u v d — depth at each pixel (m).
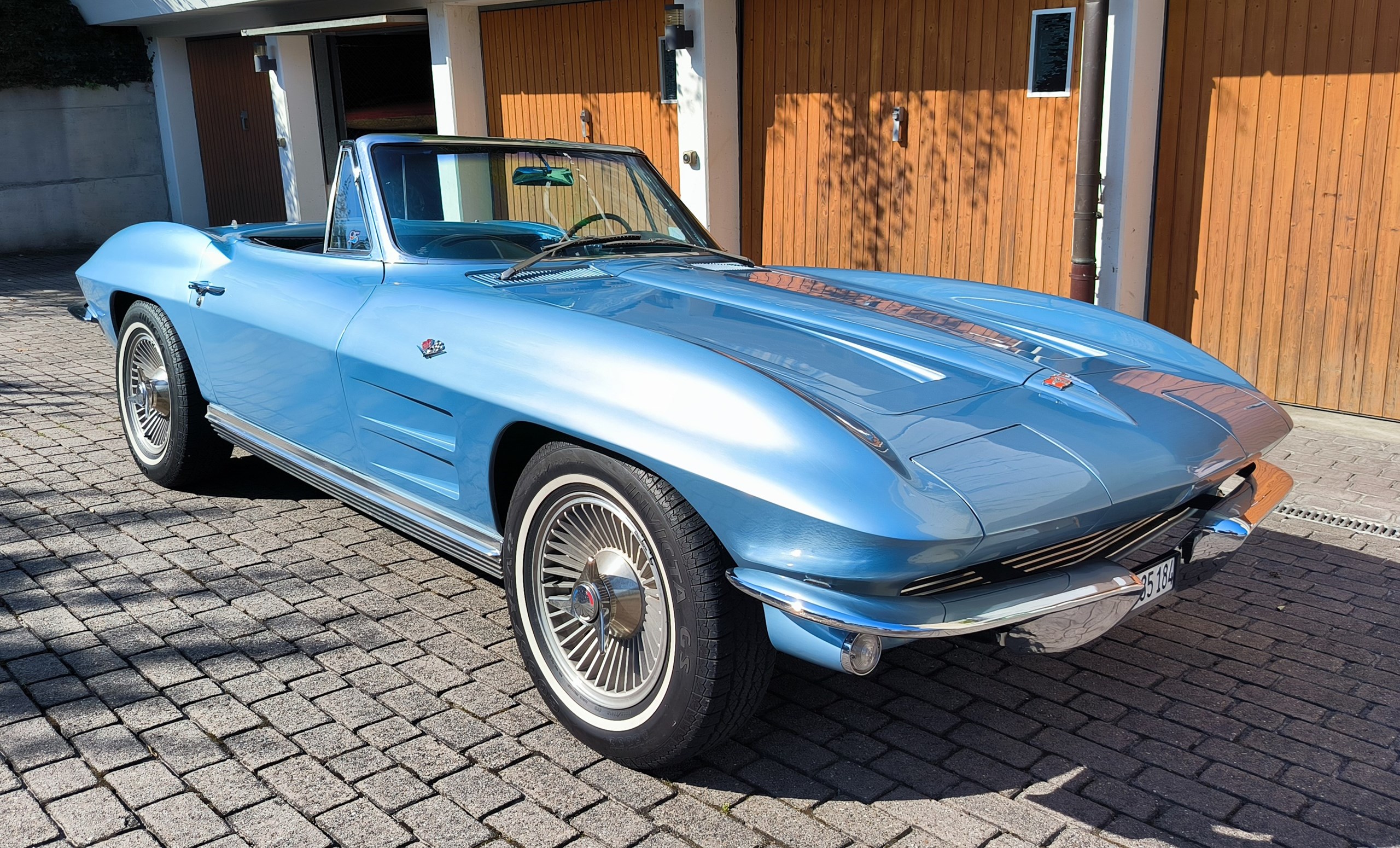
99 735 2.69
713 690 2.36
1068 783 2.60
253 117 13.88
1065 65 6.55
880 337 2.89
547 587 2.73
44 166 14.26
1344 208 5.79
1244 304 6.28
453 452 2.90
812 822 2.41
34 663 3.06
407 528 3.25
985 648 3.35
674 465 2.28
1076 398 2.67
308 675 3.03
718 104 8.55
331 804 2.42
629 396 2.44
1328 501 4.66
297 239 4.65
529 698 2.93
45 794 2.44
